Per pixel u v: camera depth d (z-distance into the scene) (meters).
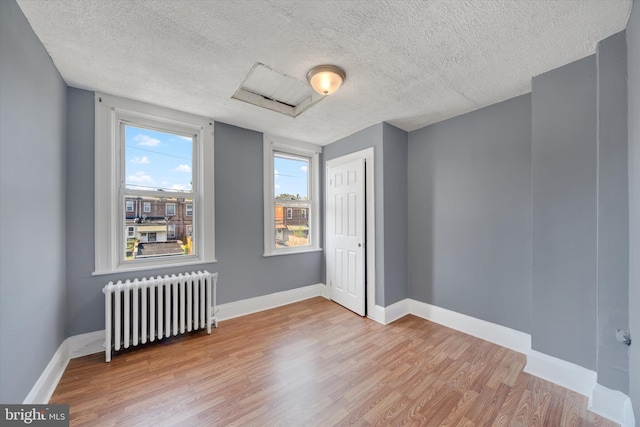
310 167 3.67
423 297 2.87
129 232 2.35
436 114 2.57
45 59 1.58
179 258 2.59
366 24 1.38
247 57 1.69
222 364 1.95
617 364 1.45
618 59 1.46
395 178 2.89
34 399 1.40
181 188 2.62
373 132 2.86
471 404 1.54
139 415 1.44
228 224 2.85
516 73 1.85
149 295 2.24
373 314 2.82
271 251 3.20
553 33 1.45
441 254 2.71
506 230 2.24
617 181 1.46
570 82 1.72
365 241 2.92
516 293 2.17
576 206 1.69
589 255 1.63
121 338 2.16
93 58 1.68
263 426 1.38
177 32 1.45
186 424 1.39
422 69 1.81
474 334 2.42
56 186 1.79
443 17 1.33
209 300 2.47
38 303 1.49
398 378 1.79
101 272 2.14
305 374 1.83
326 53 1.64
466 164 2.52
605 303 1.50
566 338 1.71
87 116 2.09
